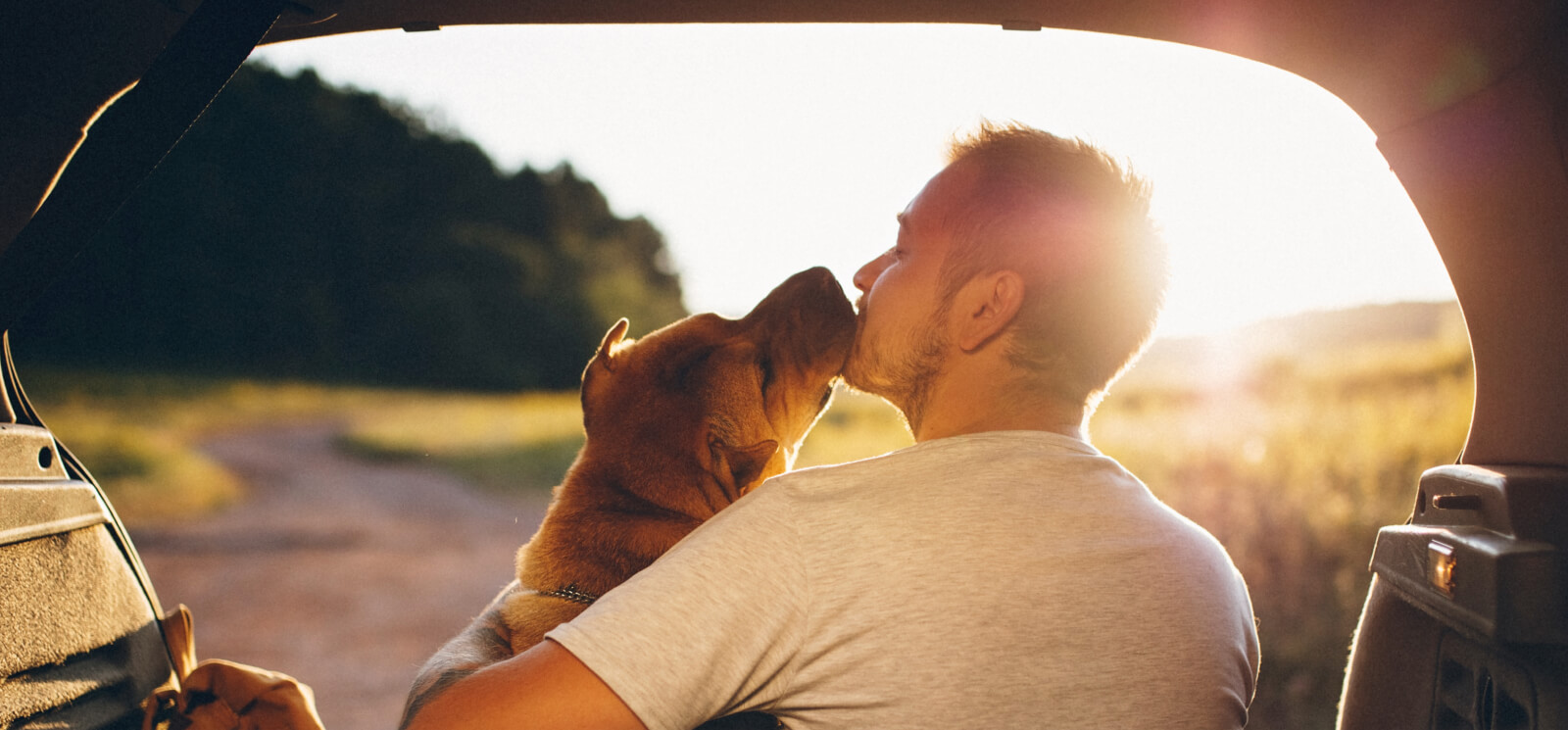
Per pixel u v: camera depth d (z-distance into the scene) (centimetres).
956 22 184
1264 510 747
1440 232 172
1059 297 138
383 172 4881
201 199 4456
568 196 5206
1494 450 161
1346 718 175
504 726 111
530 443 2606
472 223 5006
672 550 125
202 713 146
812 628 118
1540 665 128
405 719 137
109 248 4225
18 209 148
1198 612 126
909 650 116
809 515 123
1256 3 166
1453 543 142
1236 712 126
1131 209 144
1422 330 1537
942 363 145
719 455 179
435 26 187
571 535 173
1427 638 157
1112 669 118
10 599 134
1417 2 153
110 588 158
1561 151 147
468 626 173
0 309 138
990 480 126
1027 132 148
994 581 118
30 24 146
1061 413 141
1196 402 1228
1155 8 173
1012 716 115
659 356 193
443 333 4647
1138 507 132
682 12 181
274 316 4488
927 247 147
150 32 154
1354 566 636
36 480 147
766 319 194
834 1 176
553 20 184
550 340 4778
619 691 111
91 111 153
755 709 123
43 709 136
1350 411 1009
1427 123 171
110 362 4059
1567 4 138
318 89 4894
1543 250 152
